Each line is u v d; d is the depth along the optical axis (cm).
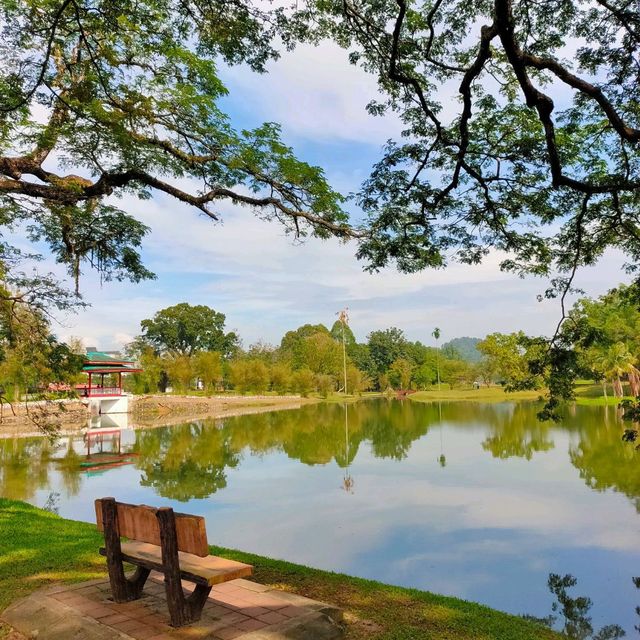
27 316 1075
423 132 769
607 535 1034
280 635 386
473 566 871
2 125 702
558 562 891
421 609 508
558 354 676
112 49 750
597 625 662
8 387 3038
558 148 706
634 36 582
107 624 404
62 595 471
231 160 810
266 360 8600
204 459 2142
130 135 749
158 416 4512
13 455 2294
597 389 5941
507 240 785
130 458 2192
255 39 736
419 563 883
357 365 9556
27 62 750
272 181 873
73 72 778
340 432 3119
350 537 1031
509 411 4653
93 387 4372
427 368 8919
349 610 498
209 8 709
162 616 420
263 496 1426
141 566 442
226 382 7844
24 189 725
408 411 4884
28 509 1009
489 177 730
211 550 719
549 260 799
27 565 611
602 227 758
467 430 3062
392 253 805
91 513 1236
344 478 1669
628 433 598
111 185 805
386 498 1374
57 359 1077
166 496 1446
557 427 3045
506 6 494
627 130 530
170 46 775
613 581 809
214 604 448
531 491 1429
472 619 486
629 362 4769
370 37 721
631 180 689
